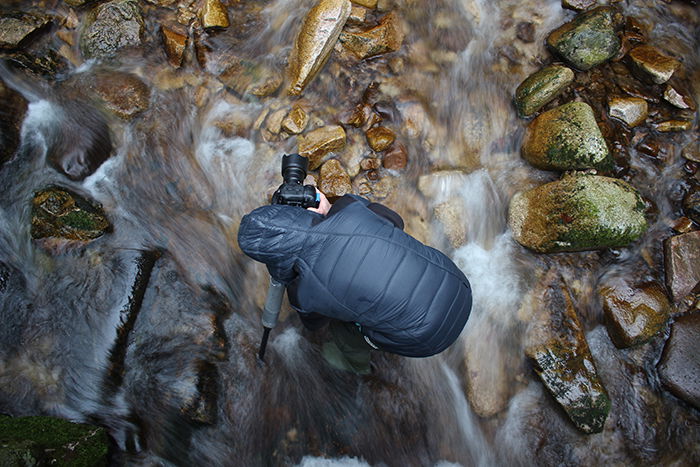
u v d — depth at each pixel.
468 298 2.26
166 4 3.54
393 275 2.08
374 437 3.02
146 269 2.96
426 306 2.12
